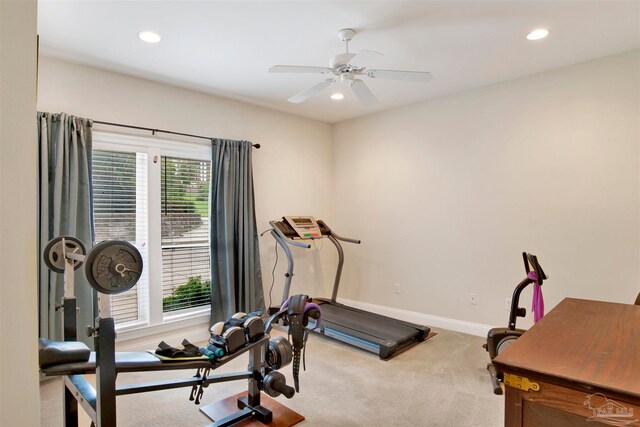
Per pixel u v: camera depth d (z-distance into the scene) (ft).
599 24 8.41
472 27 8.53
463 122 13.11
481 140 12.69
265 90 12.78
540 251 11.48
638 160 9.83
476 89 12.76
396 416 7.84
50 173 9.53
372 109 15.25
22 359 2.05
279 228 14.23
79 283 9.85
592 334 5.45
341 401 8.46
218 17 8.00
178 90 12.34
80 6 7.50
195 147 12.76
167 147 12.09
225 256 12.88
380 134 15.61
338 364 10.55
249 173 13.79
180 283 12.52
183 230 12.59
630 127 9.93
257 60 10.28
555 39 9.16
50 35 8.73
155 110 11.81
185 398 8.71
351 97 13.60
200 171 13.03
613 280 10.23
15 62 2.02
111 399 5.76
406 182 14.76
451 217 13.50
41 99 9.72
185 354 6.81
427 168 14.12
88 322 9.93
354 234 16.65
